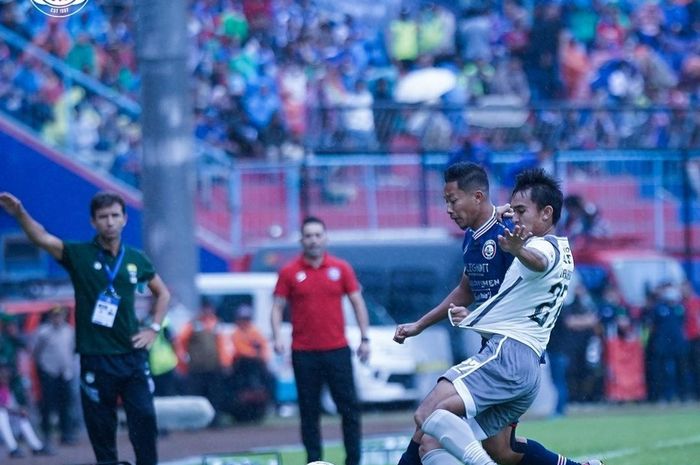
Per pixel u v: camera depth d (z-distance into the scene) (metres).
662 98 79.19
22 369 49.84
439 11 78.88
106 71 68.94
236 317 53.81
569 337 57.94
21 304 54.47
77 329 27.33
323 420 53.28
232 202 63.16
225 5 74.94
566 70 78.31
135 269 27.45
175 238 50.91
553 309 21.44
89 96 64.12
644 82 79.25
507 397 20.97
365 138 65.88
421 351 55.81
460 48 77.62
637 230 67.50
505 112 66.12
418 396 55.41
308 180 63.62
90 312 27.16
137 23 50.91
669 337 59.78
